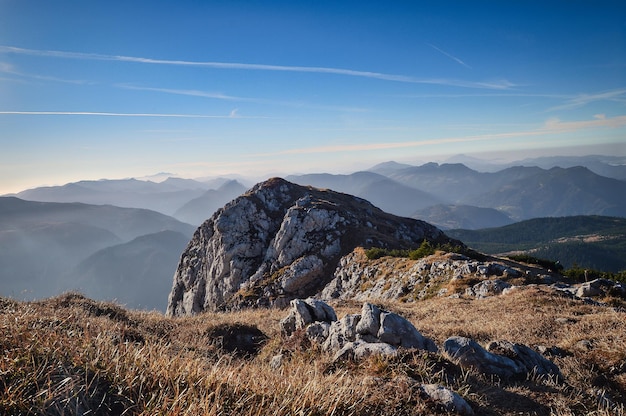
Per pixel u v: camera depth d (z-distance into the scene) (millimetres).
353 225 71312
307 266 64625
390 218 90562
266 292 64188
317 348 9844
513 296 23109
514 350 8477
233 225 80188
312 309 12680
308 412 4164
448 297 30312
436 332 14109
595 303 21047
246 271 74438
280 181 92500
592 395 6953
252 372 5164
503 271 31734
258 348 13172
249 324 15719
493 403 6008
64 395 3525
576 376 8219
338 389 4641
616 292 22875
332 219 72438
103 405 3738
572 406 6391
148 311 18422
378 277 48531
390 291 41312
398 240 70938
